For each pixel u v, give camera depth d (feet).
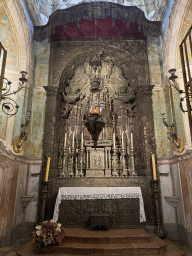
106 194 20.58
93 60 27.02
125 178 22.74
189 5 21.01
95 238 17.08
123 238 17.16
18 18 22.13
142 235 17.48
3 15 21.22
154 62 27.40
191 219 19.20
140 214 20.22
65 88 28.17
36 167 23.79
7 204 19.75
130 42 27.81
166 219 22.13
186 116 21.49
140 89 26.00
